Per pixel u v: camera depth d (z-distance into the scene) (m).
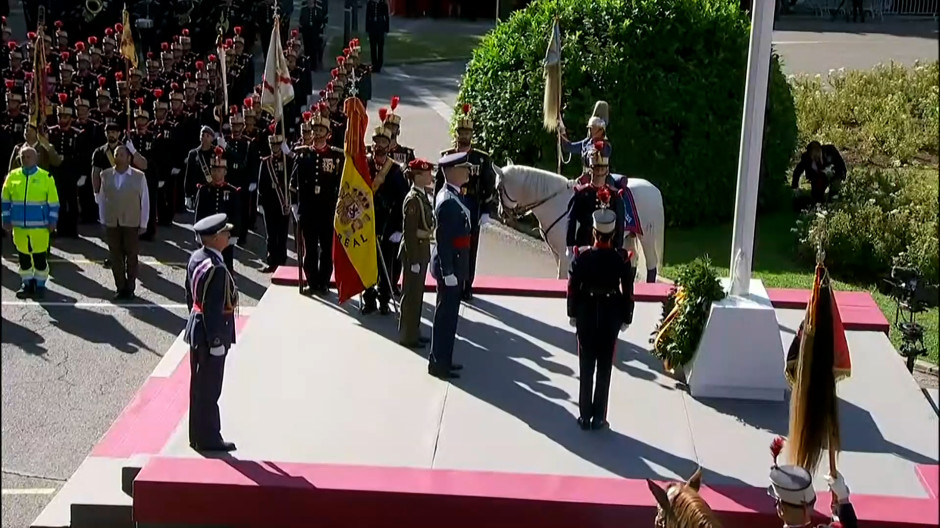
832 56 64.38
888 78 49.69
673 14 33.62
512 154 34.62
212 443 17.39
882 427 18.67
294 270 26.14
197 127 35.19
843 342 15.76
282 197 29.52
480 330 22.77
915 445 18.06
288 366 20.73
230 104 40.62
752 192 19.33
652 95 33.41
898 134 41.47
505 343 22.09
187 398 20.28
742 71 34.28
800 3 84.75
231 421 18.44
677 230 34.47
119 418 19.97
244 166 32.41
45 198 27.16
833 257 30.39
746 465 17.30
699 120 33.88
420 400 19.42
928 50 66.25
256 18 57.09
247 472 16.62
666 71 33.75
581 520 15.89
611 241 18.02
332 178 24.06
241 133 32.47
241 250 32.47
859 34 74.19
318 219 24.22
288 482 16.34
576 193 21.03
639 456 17.53
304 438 17.91
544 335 22.59
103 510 17.12
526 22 35.12
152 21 52.34
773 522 15.62
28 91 35.62
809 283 29.22
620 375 20.59
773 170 35.62
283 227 30.02
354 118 22.22
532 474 16.75
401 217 23.44
